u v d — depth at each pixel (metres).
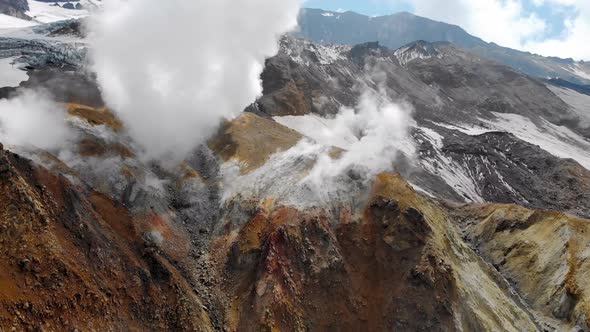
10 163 41.06
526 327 58.19
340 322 49.91
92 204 48.78
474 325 52.31
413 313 50.94
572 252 65.94
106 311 39.97
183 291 47.22
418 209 58.81
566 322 60.75
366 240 56.19
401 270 53.97
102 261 43.09
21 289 35.72
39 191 42.50
